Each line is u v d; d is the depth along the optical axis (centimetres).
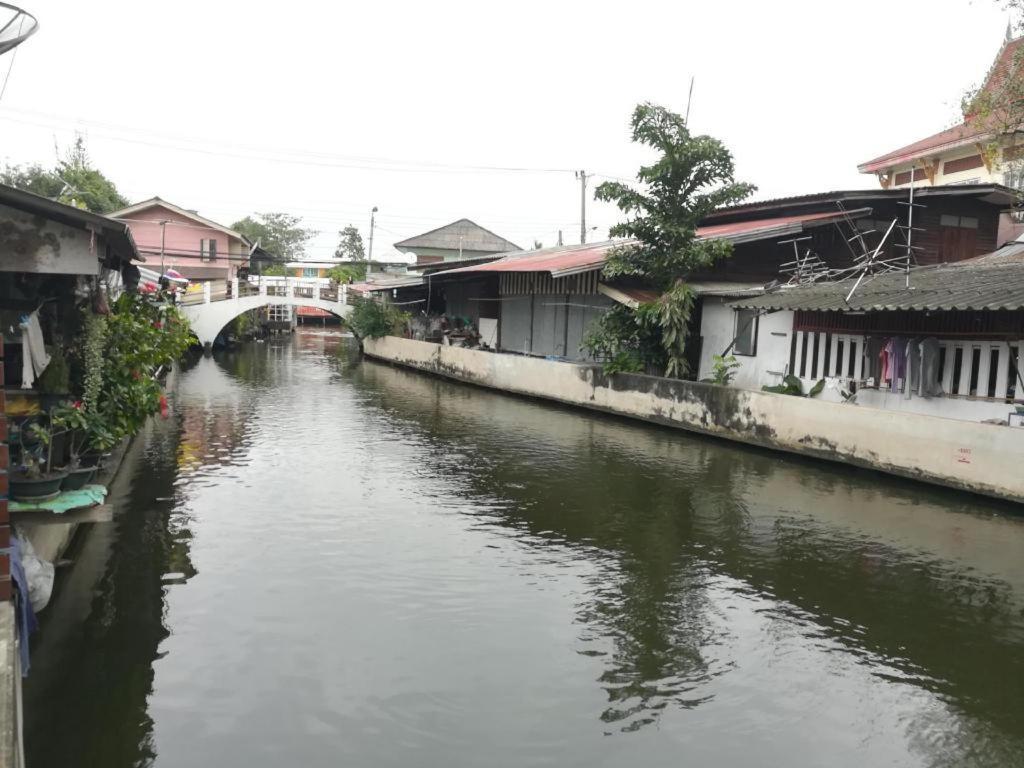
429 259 5131
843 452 1240
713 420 1496
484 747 486
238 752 476
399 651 607
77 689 544
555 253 2919
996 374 1147
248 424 1619
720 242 1656
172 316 1270
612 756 480
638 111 1628
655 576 780
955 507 1040
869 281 1501
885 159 2516
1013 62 1263
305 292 3681
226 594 710
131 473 1151
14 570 520
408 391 2267
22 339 757
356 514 966
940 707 550
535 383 2078
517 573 777
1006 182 2066
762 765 477
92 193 3503
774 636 653
